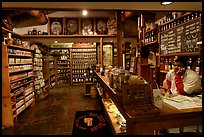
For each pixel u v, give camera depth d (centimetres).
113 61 774
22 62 443
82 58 944
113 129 229
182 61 226
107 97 366
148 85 155
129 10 231
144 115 132
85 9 221
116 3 198
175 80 229
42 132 317
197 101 169
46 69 682
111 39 582
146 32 432
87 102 529
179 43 301
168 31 338
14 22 555
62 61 982
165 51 349
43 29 598
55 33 567
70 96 624
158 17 427
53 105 504
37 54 576
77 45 934
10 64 376
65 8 215
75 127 335
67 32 575
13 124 348
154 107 142
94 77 604
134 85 152
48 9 218
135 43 594
